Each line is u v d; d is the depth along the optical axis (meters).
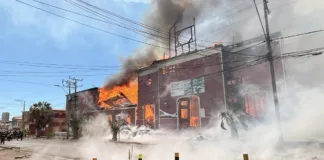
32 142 32.19
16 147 23.44
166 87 30.03
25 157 15.36
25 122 70.25
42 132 56.81
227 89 23.81
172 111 28.78
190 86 27.20
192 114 26.64
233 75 23.67
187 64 27.94
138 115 33.50
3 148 22.78
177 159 6.05
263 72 21.47
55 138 44.91
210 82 25.30
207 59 25.92
